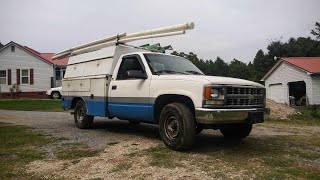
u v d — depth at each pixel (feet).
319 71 90.53
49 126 32.83
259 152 19.81
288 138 25.79
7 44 103.96
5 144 22.36
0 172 15.76
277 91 109.81
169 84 20.83
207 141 23.63
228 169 15.84
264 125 36.32
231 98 19.19
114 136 25.70
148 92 22.41
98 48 29.43
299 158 18.44
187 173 15.20
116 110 25.64
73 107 32.58
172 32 23.50
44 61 103.09
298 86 108.78
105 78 26.78
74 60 33.12
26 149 20.77
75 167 16.58
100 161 17.57
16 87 103.45
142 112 22.98
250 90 20.42
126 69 25.30
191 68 25.14
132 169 16.02
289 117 44.37
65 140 23.93
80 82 30.58
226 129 23.91
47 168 16.48
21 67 104.37
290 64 100.68
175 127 19.97
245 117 19.40
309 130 31.86
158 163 16.87
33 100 81.82
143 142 22.75
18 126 32.73
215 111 18.30
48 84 103.30
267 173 15.19
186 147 19.30
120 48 27.27
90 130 29.50
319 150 20.83
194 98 19.02
